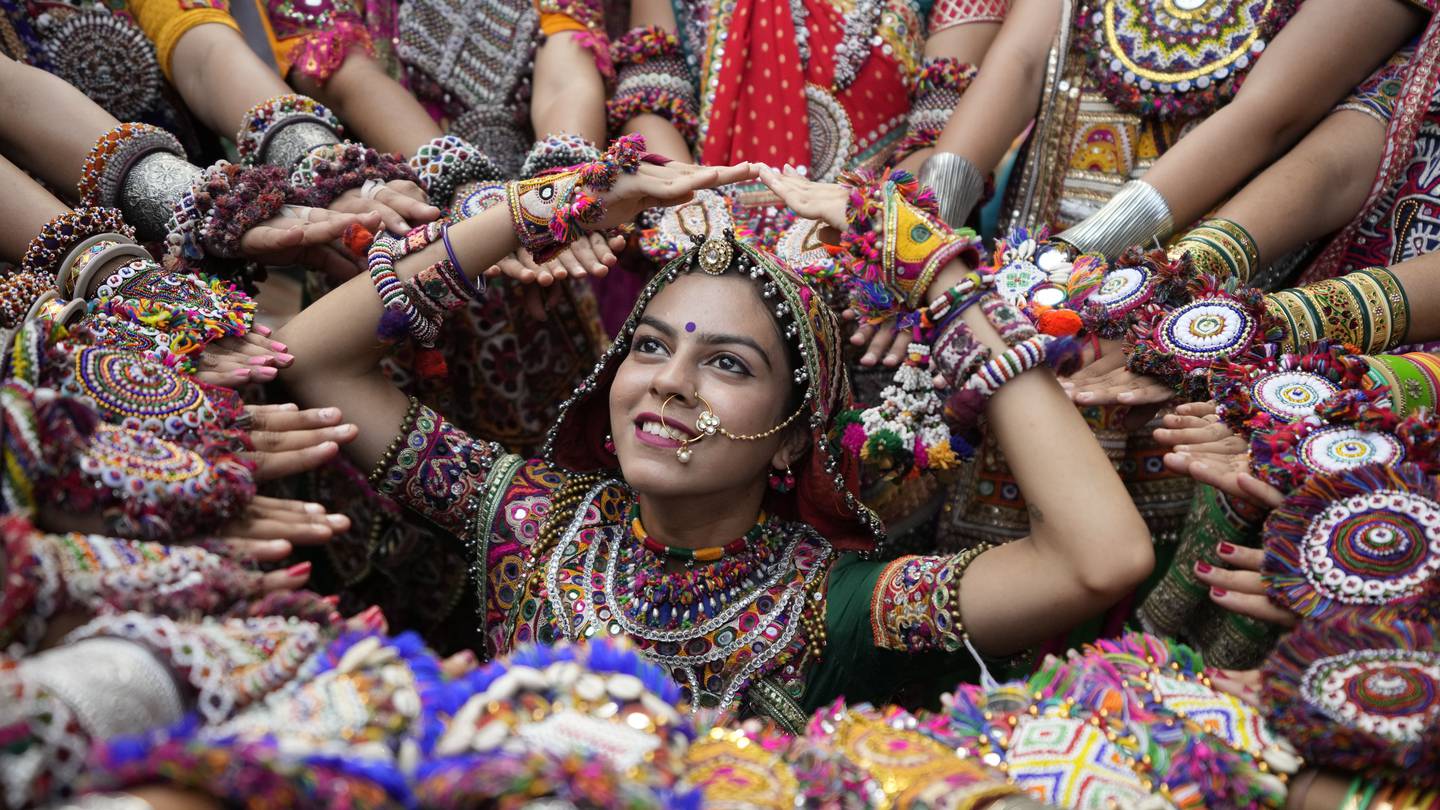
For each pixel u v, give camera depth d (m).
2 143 2.20
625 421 1.78
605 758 1.16
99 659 1.09
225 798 0.95
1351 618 1.45
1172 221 2.21
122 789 0.94
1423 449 1.63
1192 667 1.52
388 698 1.18
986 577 1.66
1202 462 1.73
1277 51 2.22
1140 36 2.34
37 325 1.53
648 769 1.16
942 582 1.68
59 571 1.22
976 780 1.25
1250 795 1.35
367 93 2.47
